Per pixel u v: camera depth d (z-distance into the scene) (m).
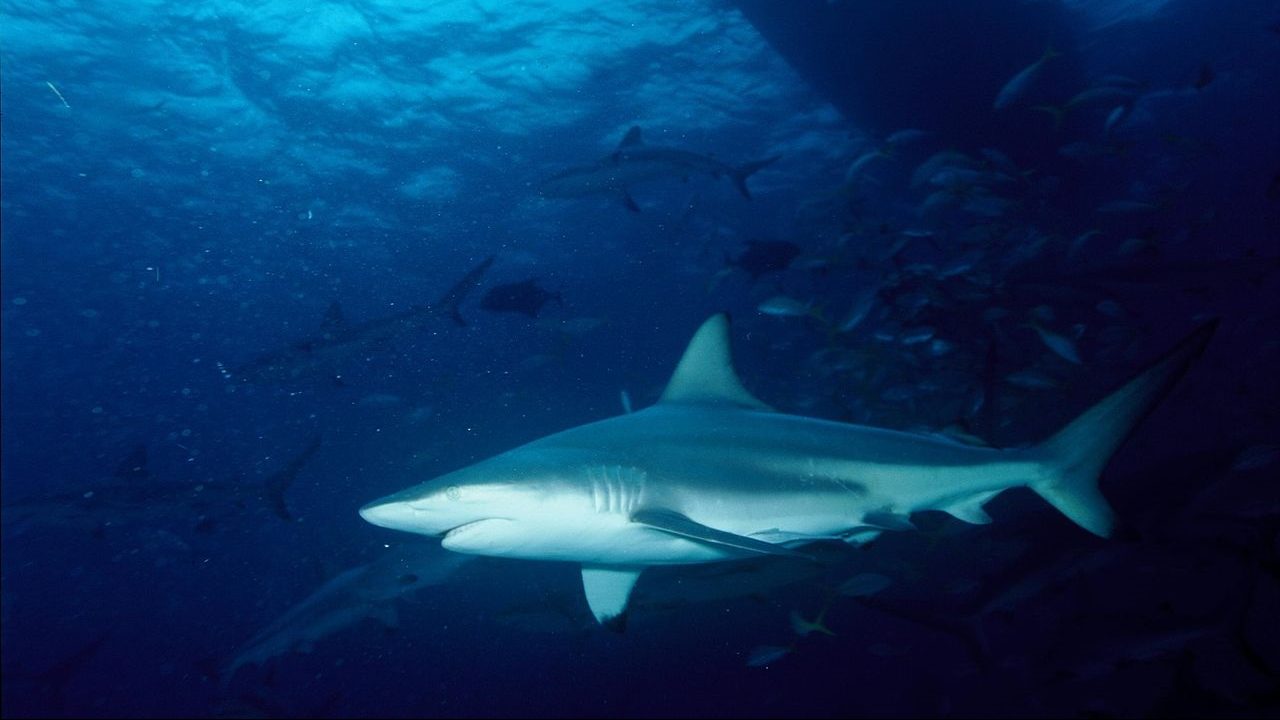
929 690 13.49
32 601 33.97
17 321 34.66
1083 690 9.59
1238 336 18.16
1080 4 19.47
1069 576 7.04
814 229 19.50
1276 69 25.17
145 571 34.78
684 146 25.41
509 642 19.23
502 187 27.28
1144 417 4.45
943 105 18.03
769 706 15.23
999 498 11.21
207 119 21.66
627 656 16.92
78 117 20.92
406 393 37.91
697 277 37.69
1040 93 18.48
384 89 20.94
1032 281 11.60
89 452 52.44
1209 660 7.29
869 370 11.07
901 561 10.82
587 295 37.66
